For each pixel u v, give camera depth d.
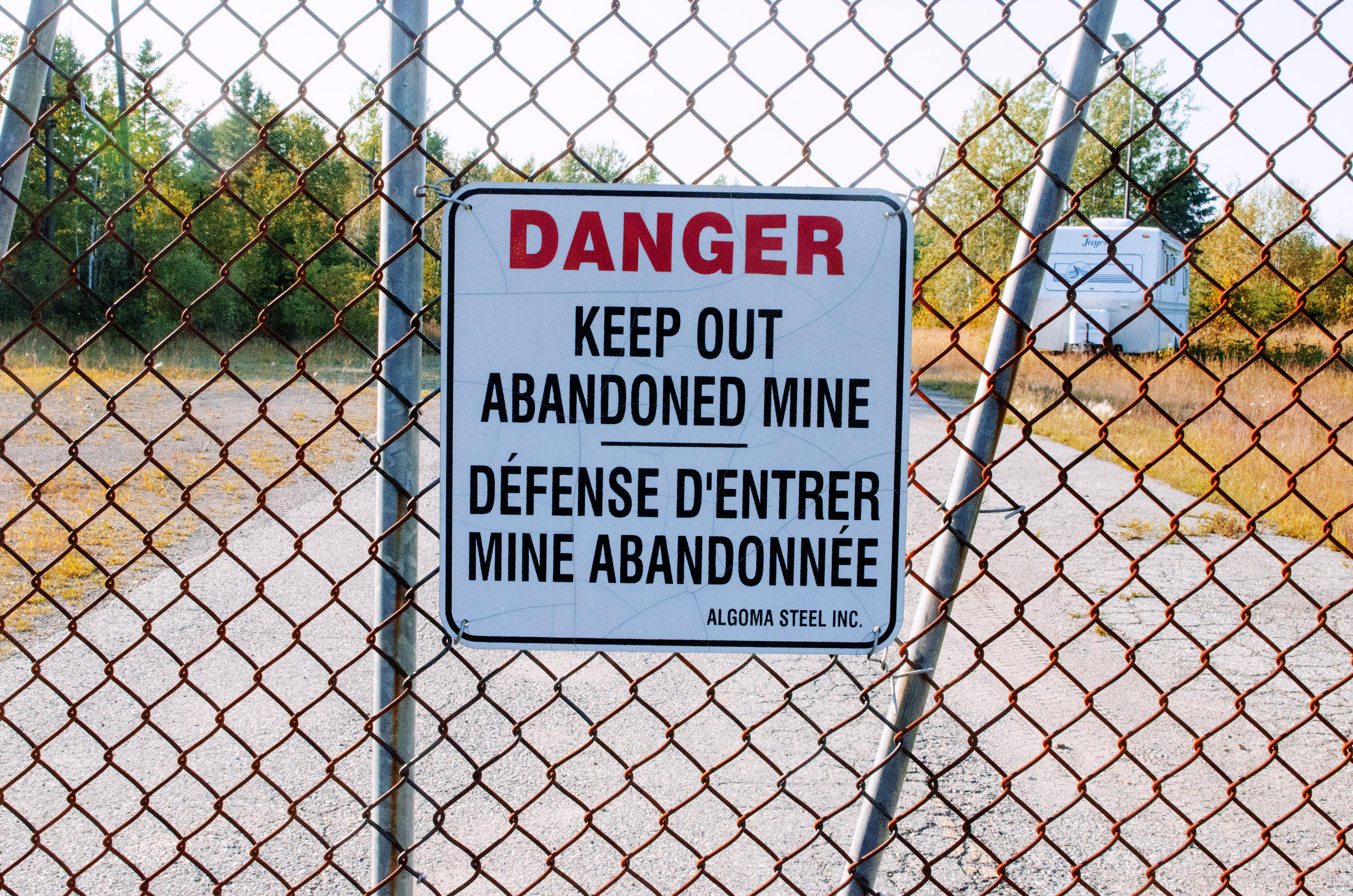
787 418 1.59
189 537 7.38
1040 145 1.59
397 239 1.60
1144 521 8.38
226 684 4.51
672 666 4.82
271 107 20.34
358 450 11.98
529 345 1.58
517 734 1.72
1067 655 5.14
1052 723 4.23
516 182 1.56
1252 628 1.76
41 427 12.66
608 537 1.61
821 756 3.85
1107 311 15.50
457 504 1.60
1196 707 4.45
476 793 3.54
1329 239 1.59
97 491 8.92
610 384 1.59
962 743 3.99
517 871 3.05
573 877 3.02
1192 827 1.81
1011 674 4.84
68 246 22.00
